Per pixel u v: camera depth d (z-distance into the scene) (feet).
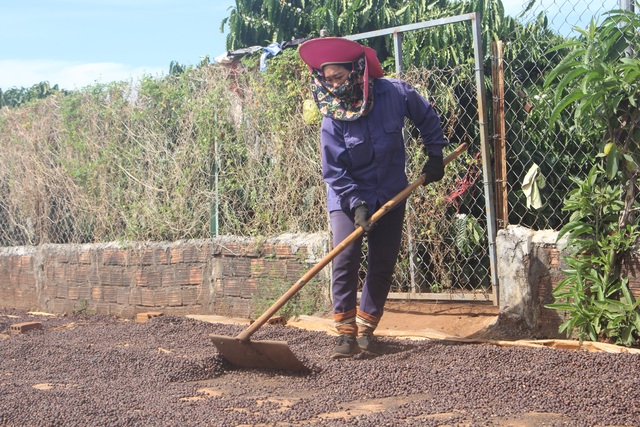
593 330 17.76
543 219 23.49
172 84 27.63
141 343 20.90
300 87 24.00
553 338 18.95
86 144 30.12
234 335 21.18
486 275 23.31
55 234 31.81
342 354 17.69
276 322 23.26
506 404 13.50
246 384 15.98
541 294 19.15
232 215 25.85
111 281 28.78
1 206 34.50
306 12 33.76
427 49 26.81
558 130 22.81
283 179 24.68
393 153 17.74
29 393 15.26
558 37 22.54
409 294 22.52
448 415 12.99
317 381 15.83
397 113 17.65
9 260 33.06
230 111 25.99
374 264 18.21
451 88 22.04
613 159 17.34
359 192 17.51
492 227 20.83
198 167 26.45
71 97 30.66
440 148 18.16
